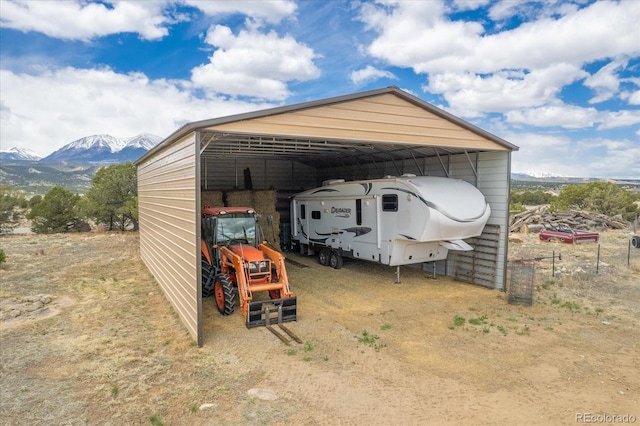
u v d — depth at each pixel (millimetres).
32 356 5984
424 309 8445
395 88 8047
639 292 9586
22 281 10844
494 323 7539
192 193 6574
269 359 5918
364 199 11016
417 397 4852
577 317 7844
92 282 10812
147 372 5469
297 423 4277
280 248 15242
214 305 8758
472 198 9656
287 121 7074
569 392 4969
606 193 31141
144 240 13336
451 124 9000
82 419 4332
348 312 8242
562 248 16375
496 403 4715
